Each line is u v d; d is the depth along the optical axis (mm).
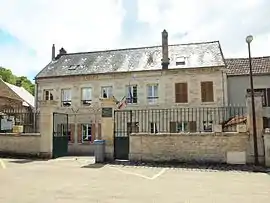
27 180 9438
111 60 28234
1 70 53938
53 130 16828
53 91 27672
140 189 8141
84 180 9555
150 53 27859
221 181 9516
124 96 25562
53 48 31484
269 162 12727
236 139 13328
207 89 24078
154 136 14188
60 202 6590
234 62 26688
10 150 16891
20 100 33219
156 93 25094
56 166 13000
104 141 14781
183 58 25984
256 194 7547
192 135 13773
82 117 26531
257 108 13266
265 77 24219
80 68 28016
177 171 11750
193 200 6871
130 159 14391
